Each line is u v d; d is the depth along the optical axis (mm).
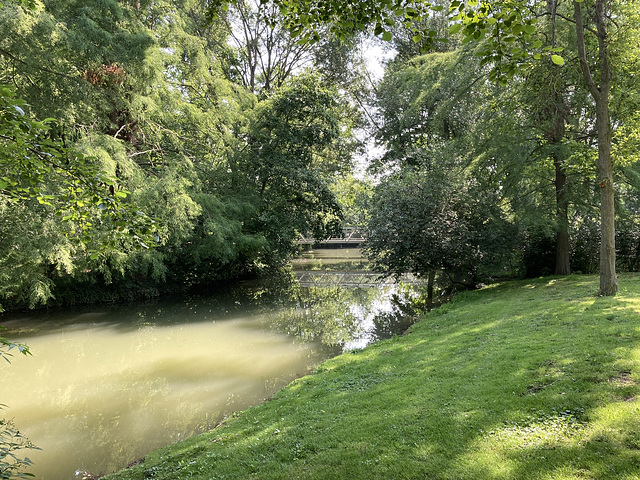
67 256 10242
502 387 4312
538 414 3604
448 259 12219
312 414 4805
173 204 12039
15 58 8539
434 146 15359
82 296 14953
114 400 7082
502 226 12312
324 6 3686
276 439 4223
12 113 2428
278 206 18141
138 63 10750
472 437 3451
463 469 3027
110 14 11055
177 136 14680
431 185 12688
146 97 11828
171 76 15945
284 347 9750
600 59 8234
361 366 6637
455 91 14156
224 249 14938
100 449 5410
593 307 7031
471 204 12320
